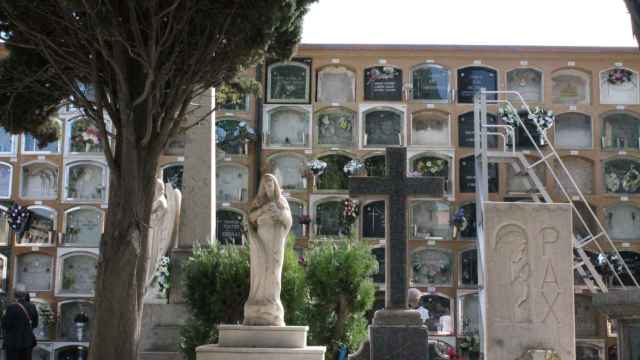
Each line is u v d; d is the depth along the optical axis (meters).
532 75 31.78
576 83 31.84
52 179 31.47
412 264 30.31
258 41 11.63
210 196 16.28
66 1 10.55
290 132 31.44
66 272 30.86
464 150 31.00
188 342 14.41
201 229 16.14
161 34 11.38
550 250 12.13
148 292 15.54
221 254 14.80
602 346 28.98
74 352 29.89
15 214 30.05
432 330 28.66
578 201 30.55
